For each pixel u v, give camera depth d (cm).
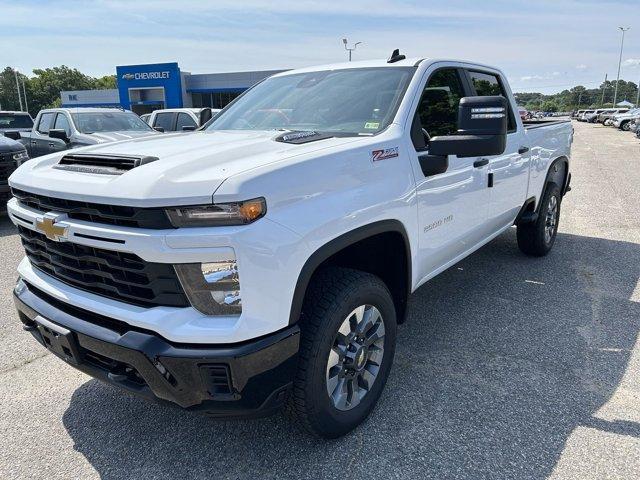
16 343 384
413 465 245
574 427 271
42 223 236
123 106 4281
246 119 357
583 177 1216
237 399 208
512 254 580
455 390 308
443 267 362
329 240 229
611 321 402
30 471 248
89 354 236
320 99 339
